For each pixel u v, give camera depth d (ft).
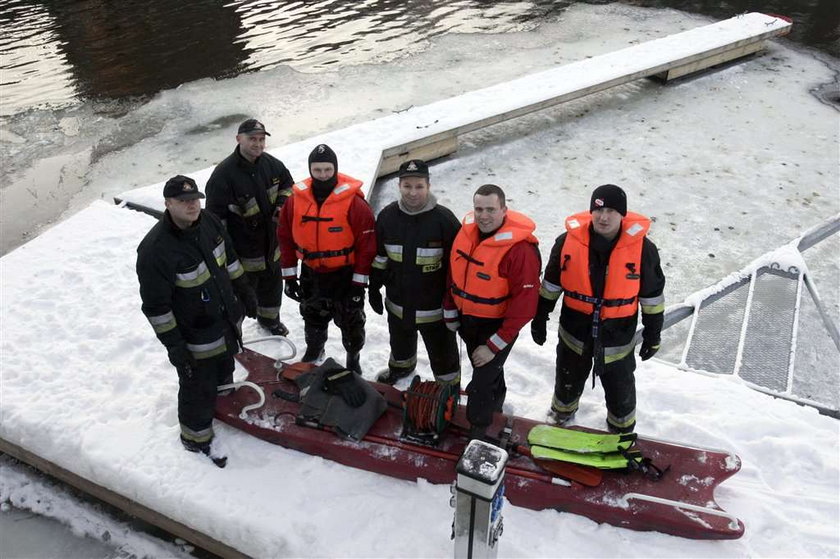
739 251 19.33
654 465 9.89
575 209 21.27
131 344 13.43
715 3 41.73
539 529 9.66
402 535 9.57
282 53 34.83
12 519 11.53
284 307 15.25
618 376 10.17
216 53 35.06
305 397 11.12
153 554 10.81
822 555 9.20
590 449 9.77
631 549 9.30
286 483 10.38
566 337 10.43
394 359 12.37
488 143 25.88
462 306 10.05
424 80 31.07
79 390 12.17
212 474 10.52
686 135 25.91
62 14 42.27
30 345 13.33
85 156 25.09
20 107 29.25
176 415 11.62
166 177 23.39
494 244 9.29
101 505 11.67
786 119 26.96
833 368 15.17
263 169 12.55
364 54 34.50
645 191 22.29
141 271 9.19
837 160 23.98
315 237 11.05
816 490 10.31
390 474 10.45
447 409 10.48
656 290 9.53
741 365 14.65
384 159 23.09
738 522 9.13
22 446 11.46
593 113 28.09
